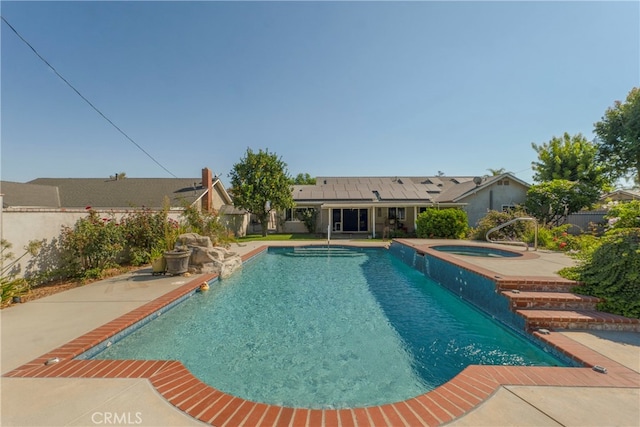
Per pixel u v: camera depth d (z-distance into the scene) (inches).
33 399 106.3
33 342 157.8
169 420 96.9
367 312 260.5
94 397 108.5
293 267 474.6
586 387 117.3
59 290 266.2
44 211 282.8
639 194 854.5
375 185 1087.0
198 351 181.9
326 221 983.6
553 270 276.1
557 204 725.9
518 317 202.4
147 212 410.3
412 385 149.0
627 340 167.0
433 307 275.9
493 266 298.7
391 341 201.5
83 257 309.9
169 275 336.2
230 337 203.5
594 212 755.4
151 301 234.2
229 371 160.2
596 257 226.1
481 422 96.3
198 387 118.0
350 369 164.1
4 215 245.6
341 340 202.1
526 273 261.3
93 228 308.2
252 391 142.8
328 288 342.3
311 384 149.0
